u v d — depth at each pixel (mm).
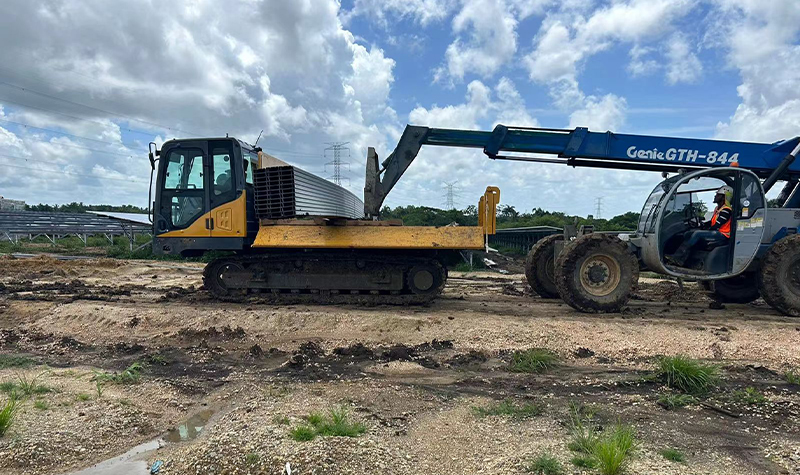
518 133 8695
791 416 4328
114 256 22547
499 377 5434
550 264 9531
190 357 6102
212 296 8766
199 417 4367
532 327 6914
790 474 3295
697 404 4594
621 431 3766
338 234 7984
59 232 30828
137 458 3598
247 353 6219
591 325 6984
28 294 9320
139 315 7539
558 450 3549
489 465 3369
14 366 5695
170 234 8227
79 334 7164
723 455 3568
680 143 8516
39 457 3506
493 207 8188
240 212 8117
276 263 8523
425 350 6336
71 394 4703
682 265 8375
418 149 8820
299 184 8016
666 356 5969
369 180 8781
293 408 4336
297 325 7191
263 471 3207
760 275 7930
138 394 4820
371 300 8359
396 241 7922
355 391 4887
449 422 4160
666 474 3213
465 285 11953
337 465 3270
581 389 5039
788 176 8734
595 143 8555
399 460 3434
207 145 8164
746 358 6008
